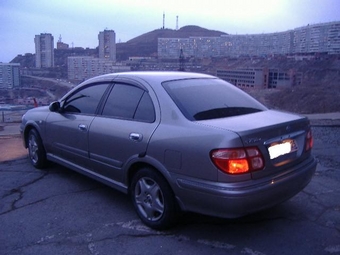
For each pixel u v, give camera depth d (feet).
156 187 11.39
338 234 11.36
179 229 11.66
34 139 18.01
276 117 11.66
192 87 12.64
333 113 48.21
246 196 9.55
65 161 15.89
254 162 9.85
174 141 10.59
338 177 17.03
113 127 12.70
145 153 11.37
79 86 15.44
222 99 12.51
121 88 13.37
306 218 12.53
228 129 9.94
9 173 17.71
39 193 15.01
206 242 10.87
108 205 13.71
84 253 10.32
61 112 15.85
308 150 12.10
